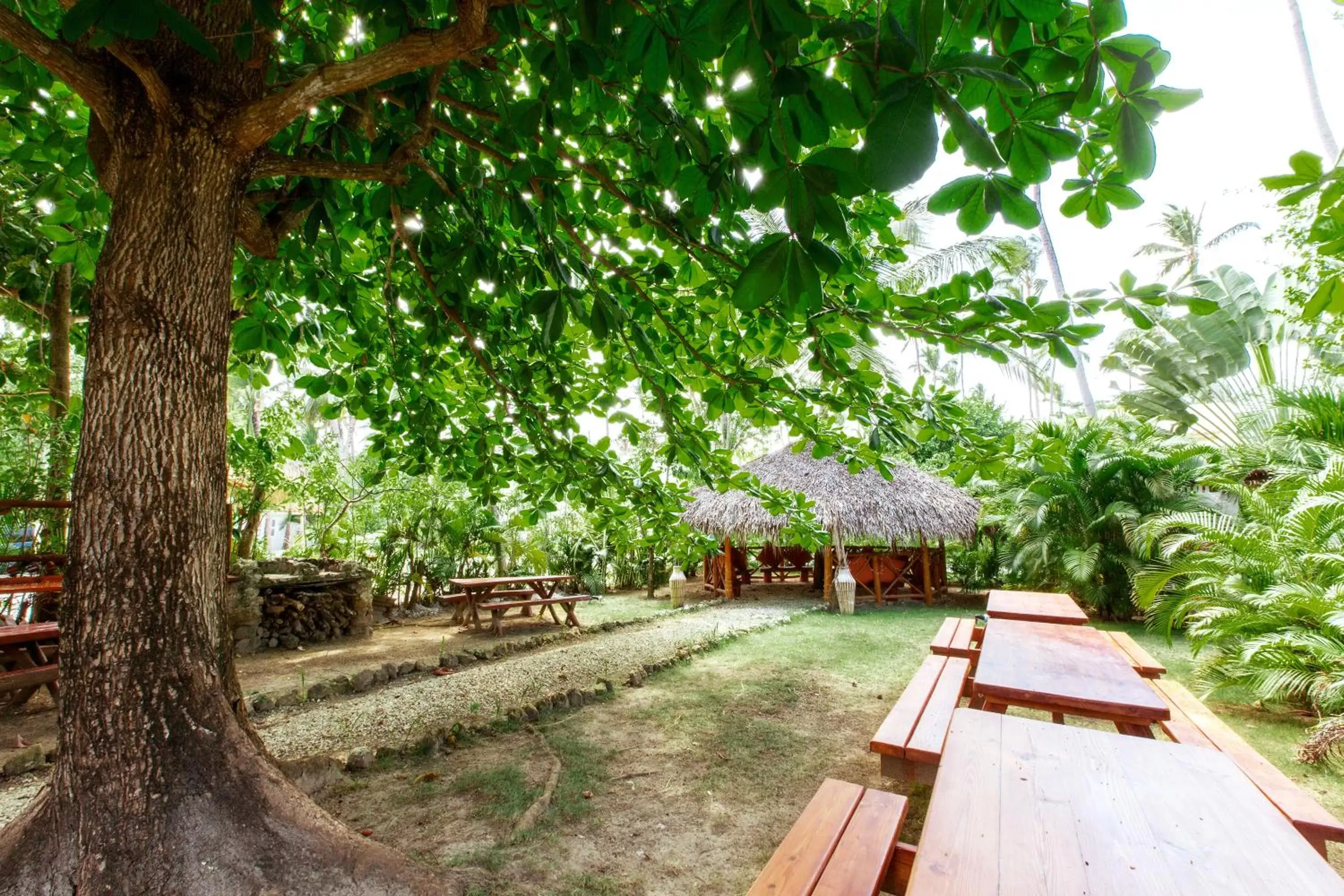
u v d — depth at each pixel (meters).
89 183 3.12
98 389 2.00
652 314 3.45
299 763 3.44
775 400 3.62
